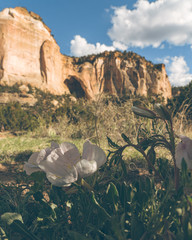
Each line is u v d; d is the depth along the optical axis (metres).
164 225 0.68
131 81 58.47
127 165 2.63
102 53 65.25
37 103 28.95
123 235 0.63
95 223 0.84
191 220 0.55
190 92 5.68
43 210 0.83
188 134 3.79
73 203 0.91
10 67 45.38
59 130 7.18
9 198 1.24
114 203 0.78
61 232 0.91
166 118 0.73
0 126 8.89
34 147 4.46
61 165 0.67
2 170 2.65
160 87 59.12
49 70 51.16
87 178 0.92
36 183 0.75
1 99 33.25
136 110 0.76
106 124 4.03
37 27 51.31
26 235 0.77
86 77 59.25
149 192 0.85
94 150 0.72
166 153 2.82
